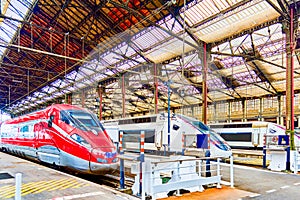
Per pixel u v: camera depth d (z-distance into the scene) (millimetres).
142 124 12117
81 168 9180
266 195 6898
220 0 14164
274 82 22922
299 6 13484
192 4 15078
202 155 8258
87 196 5945
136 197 6301
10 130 16781
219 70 21219
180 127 12672
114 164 9211
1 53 25594
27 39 21500
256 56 18828
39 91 34406
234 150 18078
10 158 12711
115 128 9914
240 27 15727
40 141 11336
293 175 10078
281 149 11414
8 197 5766
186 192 6996
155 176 6504
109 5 16547
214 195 6684
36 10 17812
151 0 15375
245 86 24625
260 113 26297
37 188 6590
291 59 13031
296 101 24156
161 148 12672
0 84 34531
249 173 10414
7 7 16953
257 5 13797
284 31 13625
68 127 9844
